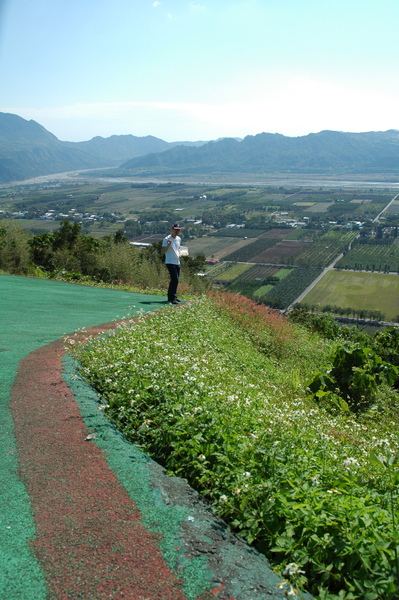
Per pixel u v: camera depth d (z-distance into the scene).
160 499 3.45
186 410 4.76
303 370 12.03
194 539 3.04
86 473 3.74
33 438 4.30
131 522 3.14
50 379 5.91
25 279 17.67
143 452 4.29
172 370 6.16
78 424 4.66
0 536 2.90
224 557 2.90
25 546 2.83
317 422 6.20
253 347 12.52
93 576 2.63
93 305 12.41
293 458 3.94
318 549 2.89
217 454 3.96
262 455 3.92
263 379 9.20
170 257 13.82
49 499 3.35
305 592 2.74
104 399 5.49
